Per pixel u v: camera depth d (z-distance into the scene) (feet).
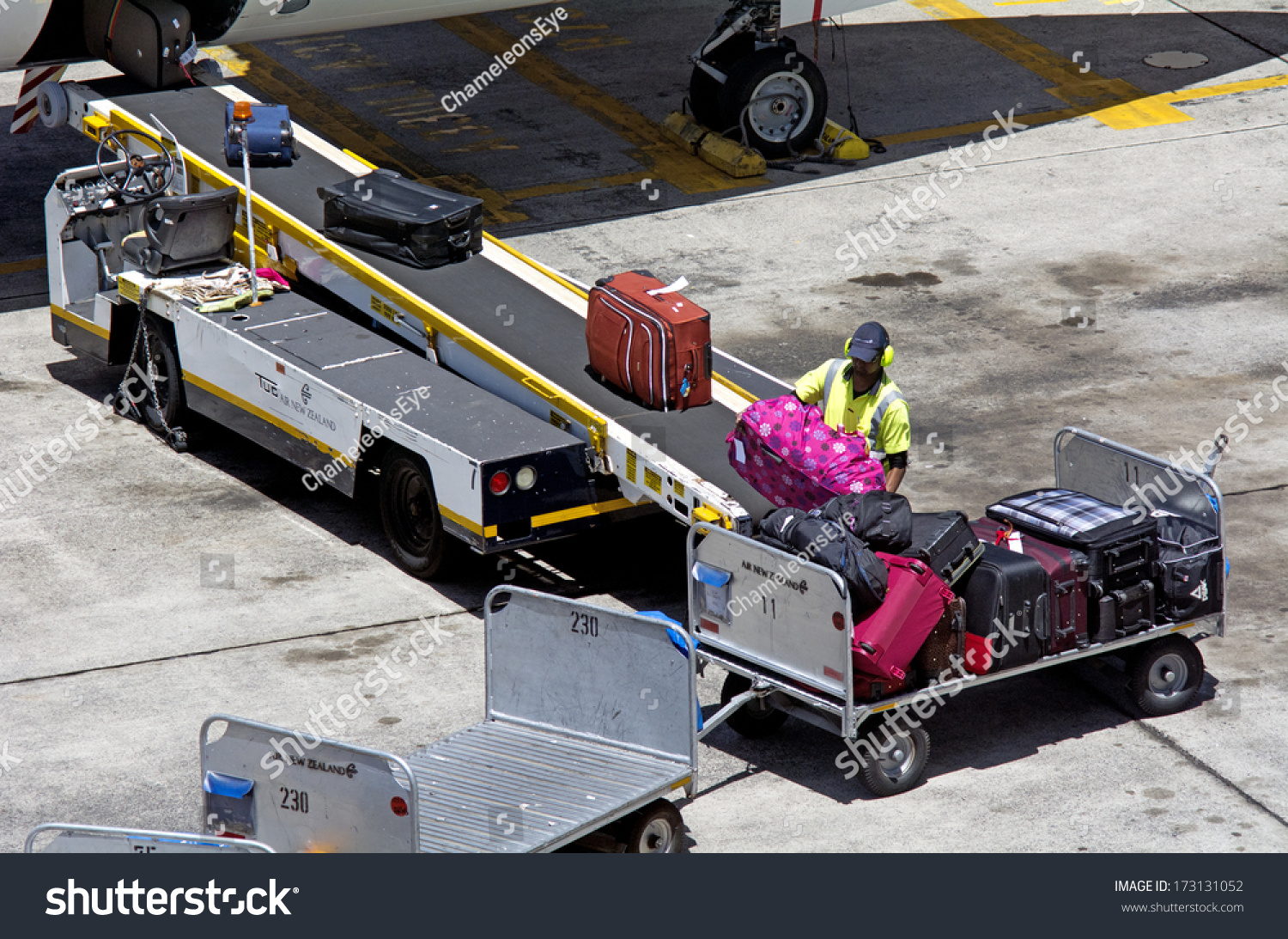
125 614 112.88
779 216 186.91
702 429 113.19
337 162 154.71
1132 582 96.63
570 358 121.70
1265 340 155.94
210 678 105.19
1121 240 179.63
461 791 84.69
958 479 130.00
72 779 94.58
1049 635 93.76
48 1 164.35
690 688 85.61
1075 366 150.82
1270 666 104.83
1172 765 94.58
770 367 150.10
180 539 123.54
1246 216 185.37
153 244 136.67
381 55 237.66
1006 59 236.22
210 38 181.16
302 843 78.69
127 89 169.78
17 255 179.42
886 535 90.02
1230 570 116.47
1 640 109.60
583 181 196.24
